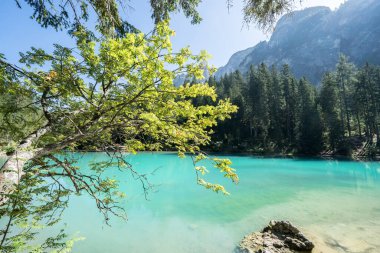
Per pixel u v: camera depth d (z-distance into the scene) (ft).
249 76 199.52
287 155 137.80
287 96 171.42
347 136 149.59
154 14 13.75
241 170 82.74
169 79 10.29
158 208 39.50
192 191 50.55
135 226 32.14
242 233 29.45
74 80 10.34
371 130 141.28
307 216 34.91
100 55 9.86
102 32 12.07
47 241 11.03
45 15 11.08
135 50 9.47
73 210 37.47
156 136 12.45
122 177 64.59
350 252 24.16
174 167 88.43
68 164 12.04
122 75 10.53
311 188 53.42
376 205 40.06
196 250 25.53
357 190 51.70
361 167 91.91
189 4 13.75
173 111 11.46
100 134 12.15
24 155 9.01
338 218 33.86
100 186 13.41
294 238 26.58
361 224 31.48
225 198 45.09
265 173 75.56
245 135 171.42
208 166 87.40
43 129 11.08
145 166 90.99
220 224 32.58
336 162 108.17
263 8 10.96
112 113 11.62
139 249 26.08
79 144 13.11
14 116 11.69
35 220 11.47
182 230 30.83
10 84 10.11
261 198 44.86
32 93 11.05
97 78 10.31
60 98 11.87
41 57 9.96
